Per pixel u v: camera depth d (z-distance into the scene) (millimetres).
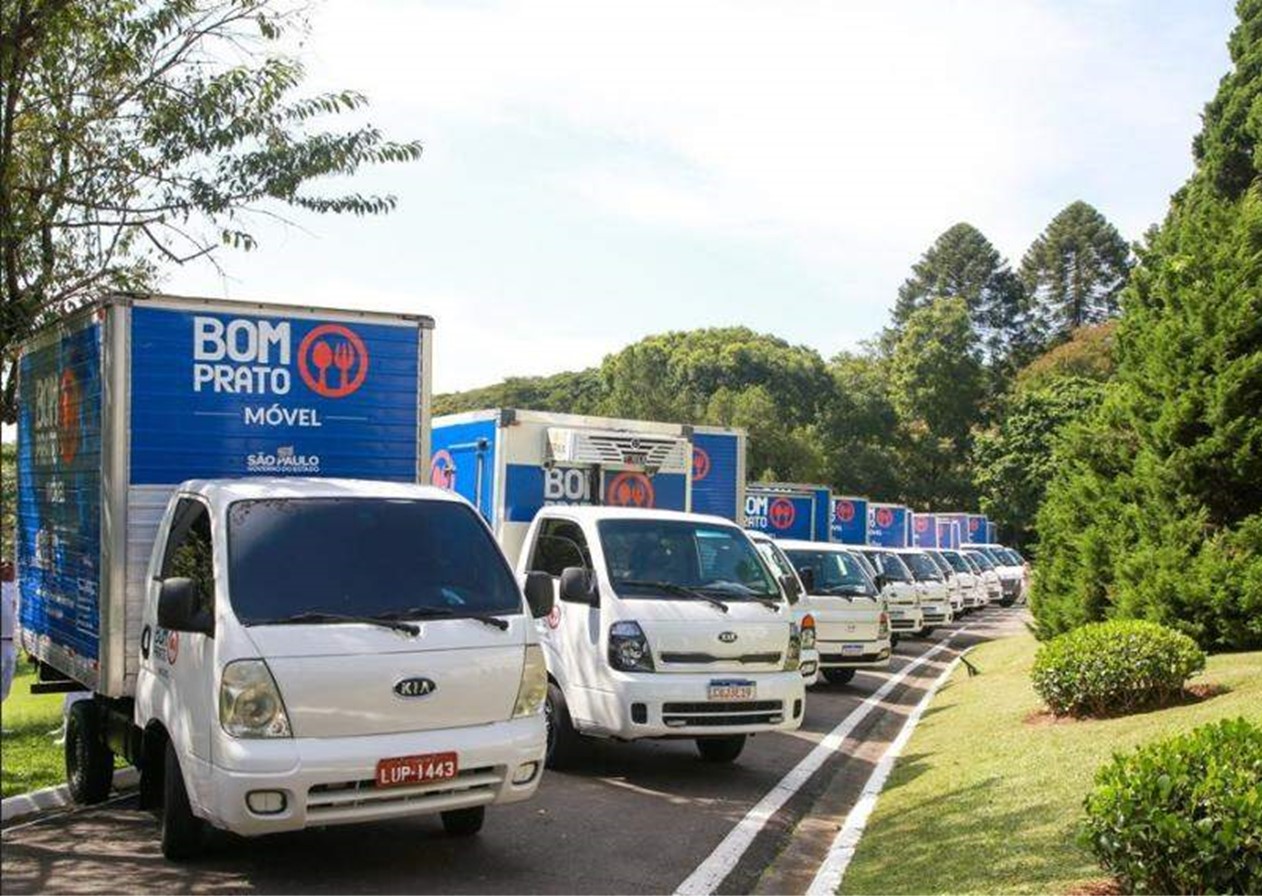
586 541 10391
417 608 6855
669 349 69688
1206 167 39500
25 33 9641
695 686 9539
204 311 8500
